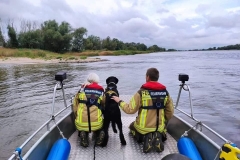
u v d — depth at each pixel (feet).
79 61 134.41
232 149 7.30
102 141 11.00
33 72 74.64
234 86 49.29
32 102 33.60
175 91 43.83
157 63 124.26
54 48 233.96
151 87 10.18
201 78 62.49
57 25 256.11
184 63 124.47
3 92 41.19
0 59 134.92
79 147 11.20
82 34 265.75
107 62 131.85
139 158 10.28
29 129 22.99
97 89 11.20
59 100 34.88
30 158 8.06
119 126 11.31
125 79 58.44
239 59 168.76
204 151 9.61
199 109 31.24
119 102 10.91
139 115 10.57
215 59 170.71
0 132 22.13
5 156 17.70
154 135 10.27
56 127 10.96
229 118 27.37
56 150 9.50
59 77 11.26
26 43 224.33
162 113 10.34
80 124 10.87
